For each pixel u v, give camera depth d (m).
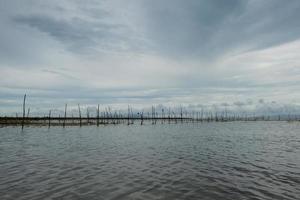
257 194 12.98
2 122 111.06
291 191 13.54
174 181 15.77
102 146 36.25
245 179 16.36
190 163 22.48
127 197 12.39
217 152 30.22
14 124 103.88
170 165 21.44
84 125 108.12
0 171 18.56
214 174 17.89
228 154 28.50
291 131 79.44
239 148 34.53
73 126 99.69
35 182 15.26
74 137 51.41
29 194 12.75
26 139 45.94
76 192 13.17
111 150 31.73
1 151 30.09
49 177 16.64
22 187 14.09
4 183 14.96
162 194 12.96
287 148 34.69
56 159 24.27
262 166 21.11
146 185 14.74
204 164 21.97
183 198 12.31
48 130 73.50
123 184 14.92
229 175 17.59
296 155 27.81
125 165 21.31
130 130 80.25
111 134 61.31
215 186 14.59
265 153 29.42
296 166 21.17
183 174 17.88
